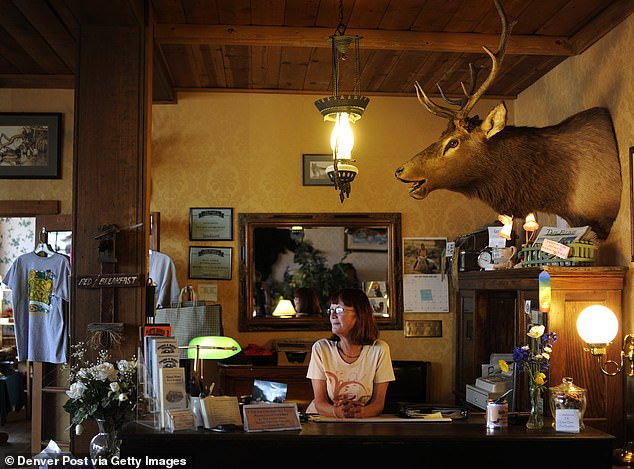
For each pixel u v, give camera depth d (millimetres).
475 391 5328
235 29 5031
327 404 3697
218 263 6367
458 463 3109
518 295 4711
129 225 4445
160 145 6434
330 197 6477
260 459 3080
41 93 6379
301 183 6465
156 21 4945
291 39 5070
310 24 5039
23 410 8352
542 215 6090
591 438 3131
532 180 4926
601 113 4875
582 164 4871
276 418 3180
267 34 5055
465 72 5973
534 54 5328
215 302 6324
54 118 6348
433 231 6535
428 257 6504
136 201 4457
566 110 5598
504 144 4926
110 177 4469
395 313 6426
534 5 4730
